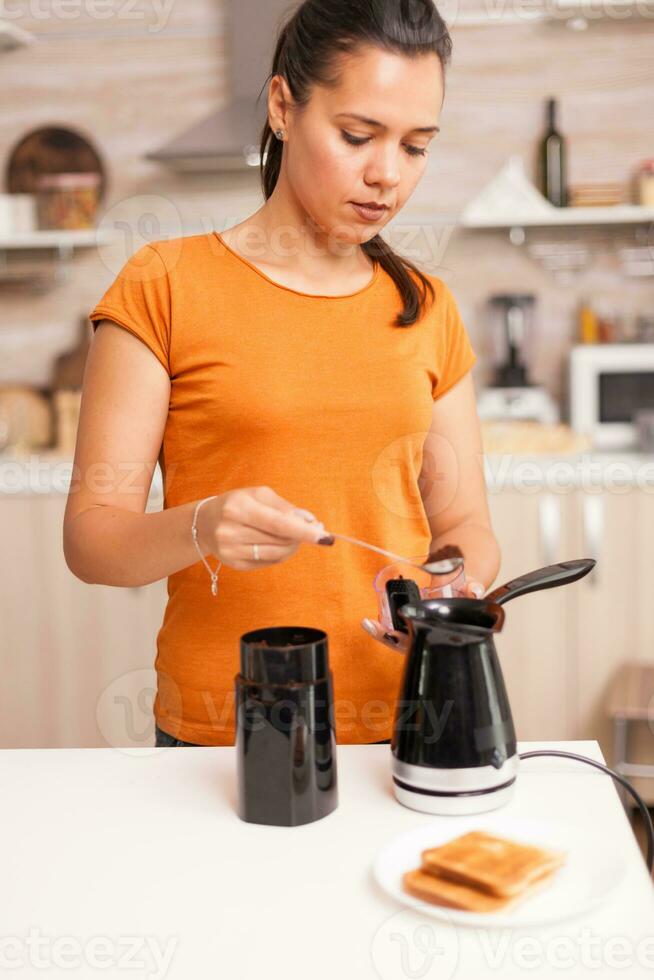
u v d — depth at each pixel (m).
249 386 1.09
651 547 2.67
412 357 1.15
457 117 3.38
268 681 0.84
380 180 1.01
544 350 3.43
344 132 1.00
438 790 0.86
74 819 0.87
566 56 3.35
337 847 0.81
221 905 0.73
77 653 2.77
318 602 1.11
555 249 3.38
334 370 1.11
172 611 1.15
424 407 1.16
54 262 3.46
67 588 2.76
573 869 0.76
